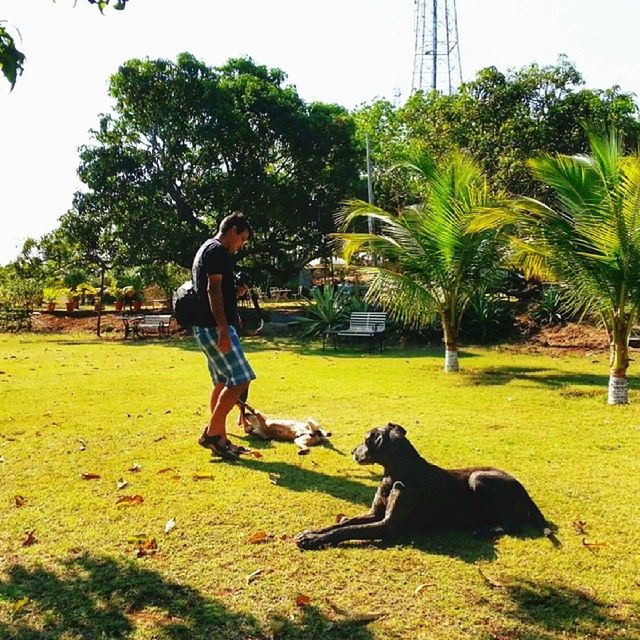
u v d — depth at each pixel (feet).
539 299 58.54
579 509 14.90
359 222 80.53
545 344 50.85
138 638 9.74
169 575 11.69
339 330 56.90
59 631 9.93
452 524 13.51
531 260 31.35
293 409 26.81
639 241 26.18
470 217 35.14
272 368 40.24
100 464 18.58
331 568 11.93
